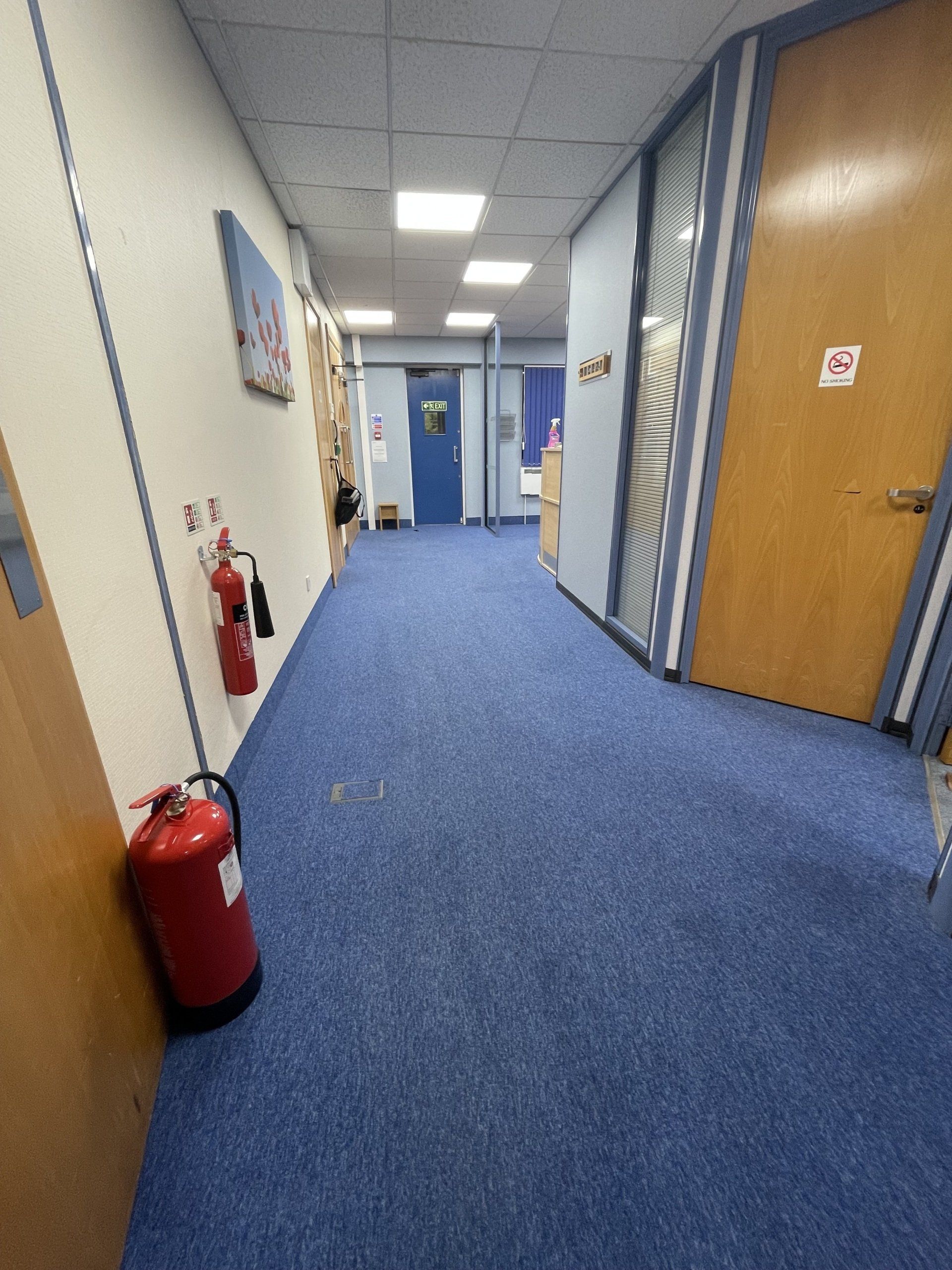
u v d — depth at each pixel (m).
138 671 1.15
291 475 2.86
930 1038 1.03
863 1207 0.80
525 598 3.94
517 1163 0.85
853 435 1.93
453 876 1.42
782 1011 1.08
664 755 1.96
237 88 1.96
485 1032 1.04
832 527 2.04
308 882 1.40
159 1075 0.96
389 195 2.85
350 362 6.54
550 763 1.91
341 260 3.79
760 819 1.62
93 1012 0.74
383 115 2.16
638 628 2.87
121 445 1.12
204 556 1.57
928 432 1.81
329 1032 1.04
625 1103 0.93
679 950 1.21
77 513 0.95
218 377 1.78
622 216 2.69
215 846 0.92
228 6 1.59
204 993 1.00
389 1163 0.85
